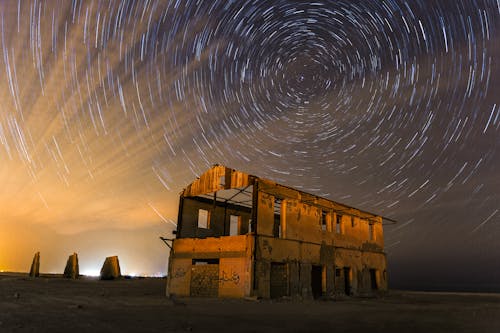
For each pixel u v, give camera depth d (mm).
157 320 9320
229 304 14664
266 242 18312
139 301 15156
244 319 9961
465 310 13945
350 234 24219
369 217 26438
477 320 10688
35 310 10812
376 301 19328
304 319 10305
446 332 8305
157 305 13586
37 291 18469
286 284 18953
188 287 19438
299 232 20438
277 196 19750
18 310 10703
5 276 31922
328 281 21516
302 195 21234
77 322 8633
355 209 25125
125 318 9562
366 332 8180
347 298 20938
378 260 26203
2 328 7617
